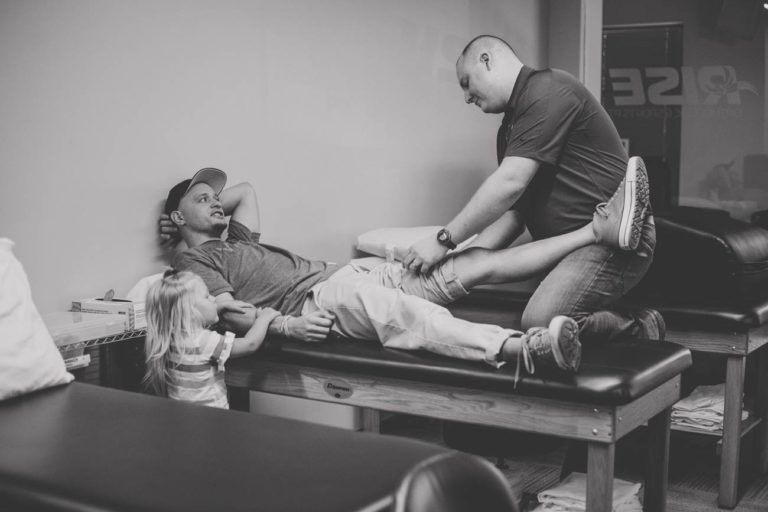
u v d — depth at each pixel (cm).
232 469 138
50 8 269
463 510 132
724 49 532
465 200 498
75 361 237
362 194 414
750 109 529
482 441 284
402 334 240
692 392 344
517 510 142
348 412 392
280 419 167
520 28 540
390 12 428
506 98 288
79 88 279
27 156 264
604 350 236
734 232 352
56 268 274
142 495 129
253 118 349
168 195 312
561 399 206
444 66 473
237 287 297
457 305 349
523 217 317
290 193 370
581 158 275
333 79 392
